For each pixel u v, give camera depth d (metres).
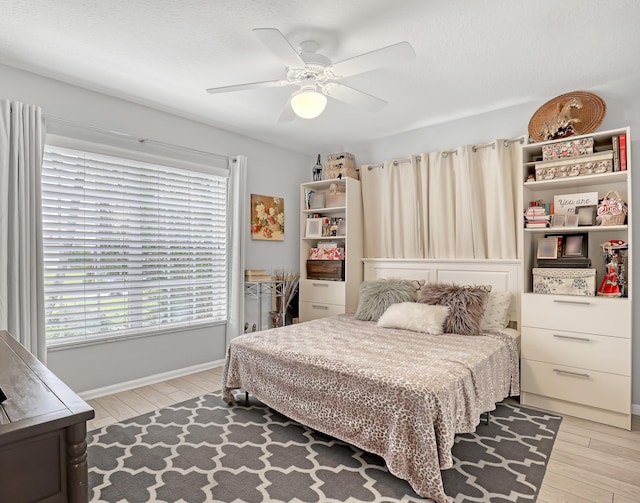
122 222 3.19
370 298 3.56
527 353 2.93
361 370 2.06
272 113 3.53
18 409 0.92
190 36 2.28
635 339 2.82
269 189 4.45
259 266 4.33
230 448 2.24
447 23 2.11
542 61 2.54
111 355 3.14
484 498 1.78
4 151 2.47
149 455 2.16
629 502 1.76
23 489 0.84
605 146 2.88
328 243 4.48
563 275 2.83
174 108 3.40
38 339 2.63
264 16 2.06
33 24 2.15
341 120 3.71
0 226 2.45
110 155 3.09
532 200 3.20
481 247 3.46
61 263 2.86
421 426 1.78
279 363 2.46
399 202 4.00
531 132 3.10
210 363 3.86
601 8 1.97
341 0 1.92
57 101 2.85
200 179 3.76
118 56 2.51
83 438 0.92
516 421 2.65
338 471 2.00
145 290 3.35
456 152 3.62
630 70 2.66
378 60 2.00
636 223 2.82
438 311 3.02
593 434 2.45
